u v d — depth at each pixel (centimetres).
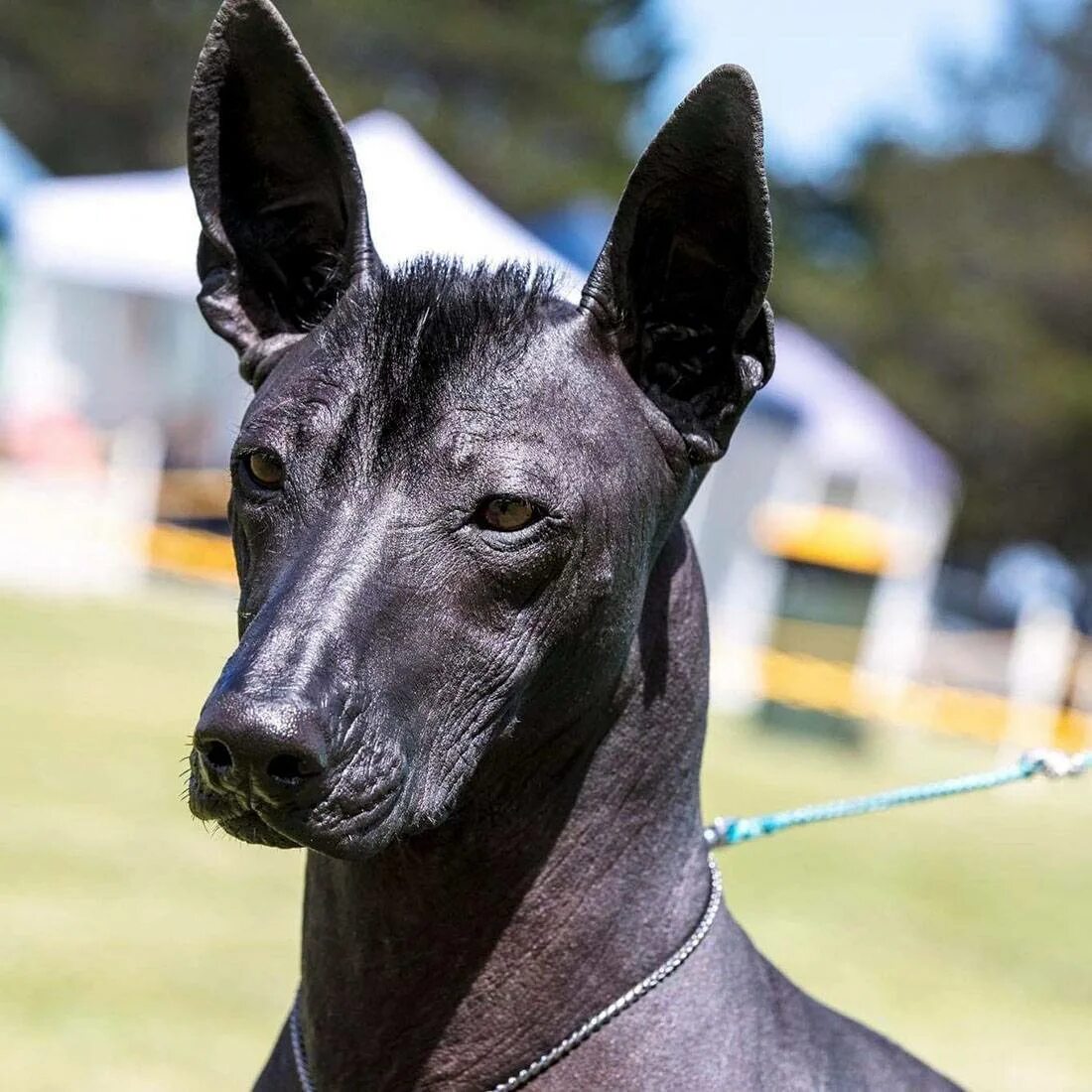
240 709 281
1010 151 5050
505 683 321
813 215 5666
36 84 4969
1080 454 4528
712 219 341
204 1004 825
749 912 1109
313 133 360
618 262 340
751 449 2345
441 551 316
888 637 2312
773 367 342
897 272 4775
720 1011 350
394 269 346
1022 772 446
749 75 321
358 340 327
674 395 351
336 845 293
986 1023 941
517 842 341
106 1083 708
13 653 1686
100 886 1004
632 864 350
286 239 371
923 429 4591
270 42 351
